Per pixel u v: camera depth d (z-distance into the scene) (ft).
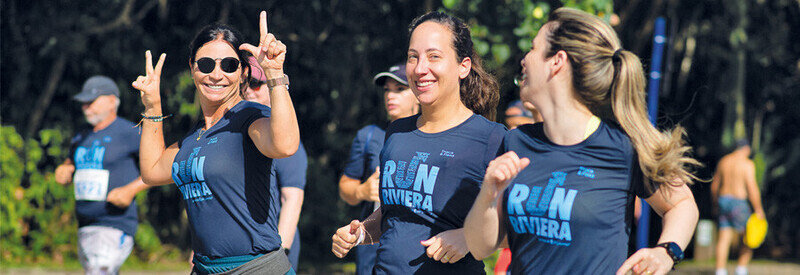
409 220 17.81
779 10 74.02
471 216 15.46
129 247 34.91
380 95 65.00
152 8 62.13
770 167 78.48
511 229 15.29
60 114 61.93
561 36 14.98
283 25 61.82
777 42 73.61
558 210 14.42
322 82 64.13
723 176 59.47
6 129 56.70
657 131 14.69
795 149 77.66
